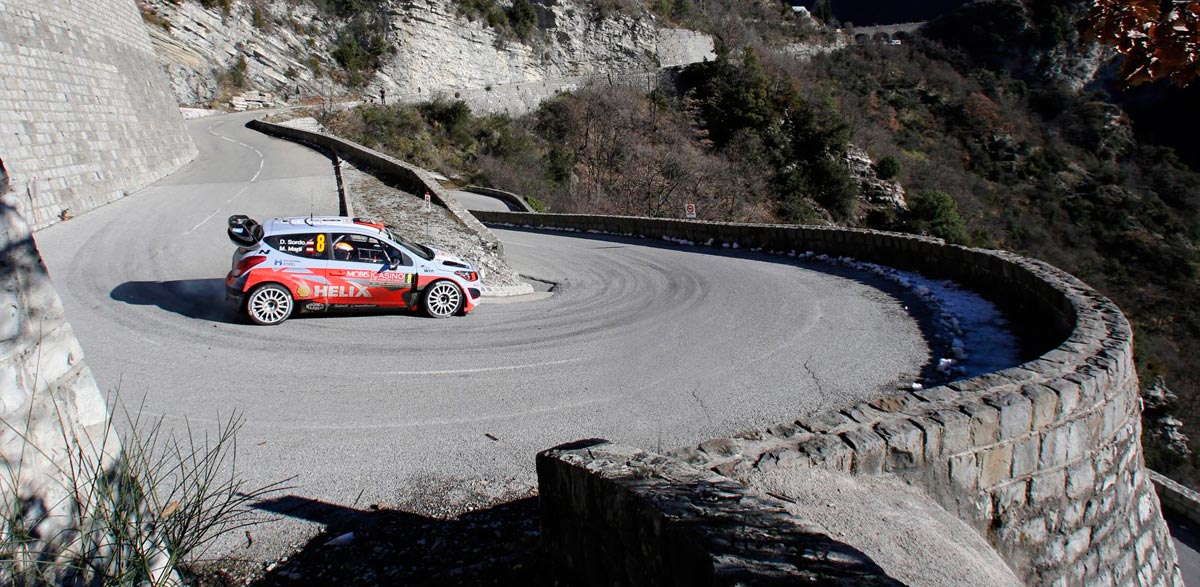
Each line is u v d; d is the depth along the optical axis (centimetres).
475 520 517
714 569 238
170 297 1184
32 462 281
